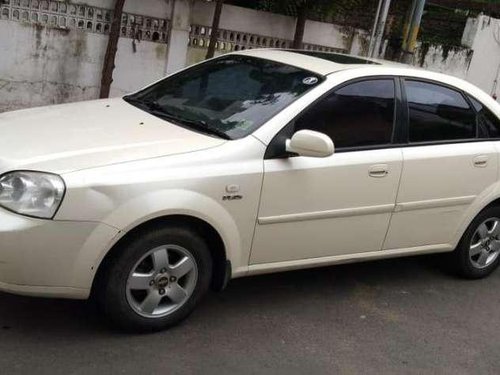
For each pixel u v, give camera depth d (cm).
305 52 500
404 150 448
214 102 430
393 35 1018
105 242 333
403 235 464
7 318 371
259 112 406
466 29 1154
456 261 518
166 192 345
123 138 369
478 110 499
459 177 477
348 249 440
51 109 430
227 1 918
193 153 363
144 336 371
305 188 399
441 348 412
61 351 345
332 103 420
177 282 374
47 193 323
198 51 848
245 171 374
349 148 425
